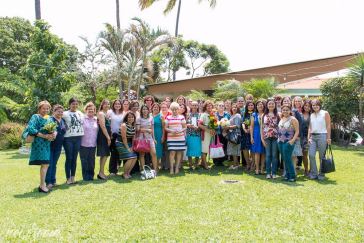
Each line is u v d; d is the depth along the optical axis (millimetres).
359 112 13375
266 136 7426
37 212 5168
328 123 7277
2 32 26812
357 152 11414
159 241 4078
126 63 23656
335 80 13867
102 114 7480
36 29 15414
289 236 4188
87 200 5812
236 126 8375
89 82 24500
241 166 8992
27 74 15062
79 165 9461
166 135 8305
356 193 6117
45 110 6488
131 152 7531
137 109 7883
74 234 4305
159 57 29656
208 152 8484
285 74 17531
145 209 5289
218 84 16312
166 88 20859
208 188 6582
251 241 4051
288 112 7070
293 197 5883
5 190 6582
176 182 7133
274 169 7453
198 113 8711
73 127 7078
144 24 22766
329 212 5062
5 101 18297
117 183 7113
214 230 4395
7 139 16719
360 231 4320
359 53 13734
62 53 15547
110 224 4645
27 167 9438
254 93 14219
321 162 7285
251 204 5492
